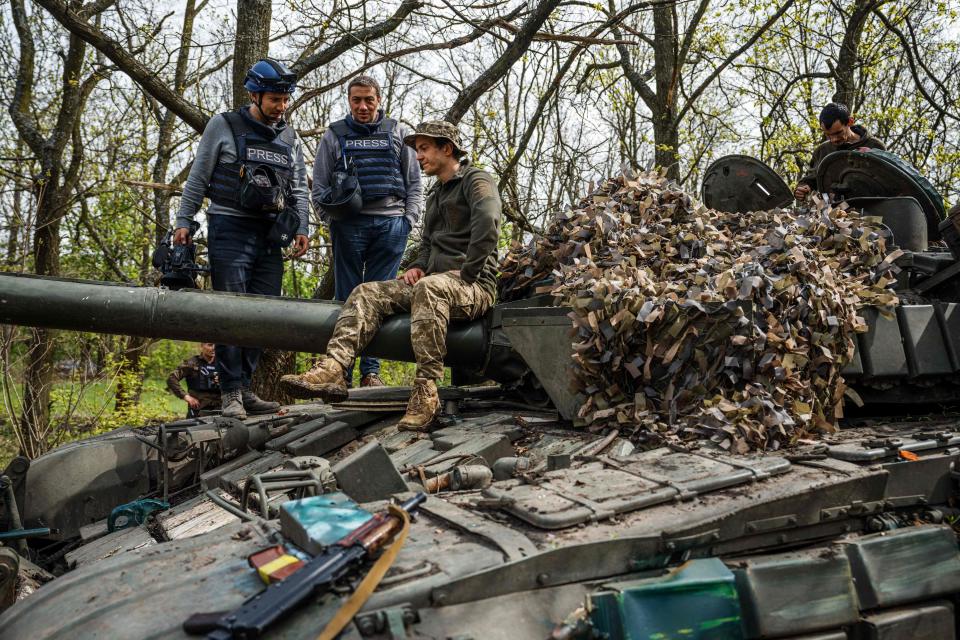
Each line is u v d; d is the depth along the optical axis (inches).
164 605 93.1
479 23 356.8
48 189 556.1
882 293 180.5
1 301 176.7
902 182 214.2
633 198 207.3
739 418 148.8
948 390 189.9
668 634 98.7
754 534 117.2
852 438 157.4
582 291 173.2
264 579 95.7
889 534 124.4
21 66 562.9
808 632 111.7
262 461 193.9
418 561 97.9
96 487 204.1
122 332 186.2
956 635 129.4
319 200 256.5
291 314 193.2
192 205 228.4
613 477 125.6
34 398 462.6
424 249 213.0
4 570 134.6
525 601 97.7
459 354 200.1
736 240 193.6
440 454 165.5
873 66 579.2
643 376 166.4
